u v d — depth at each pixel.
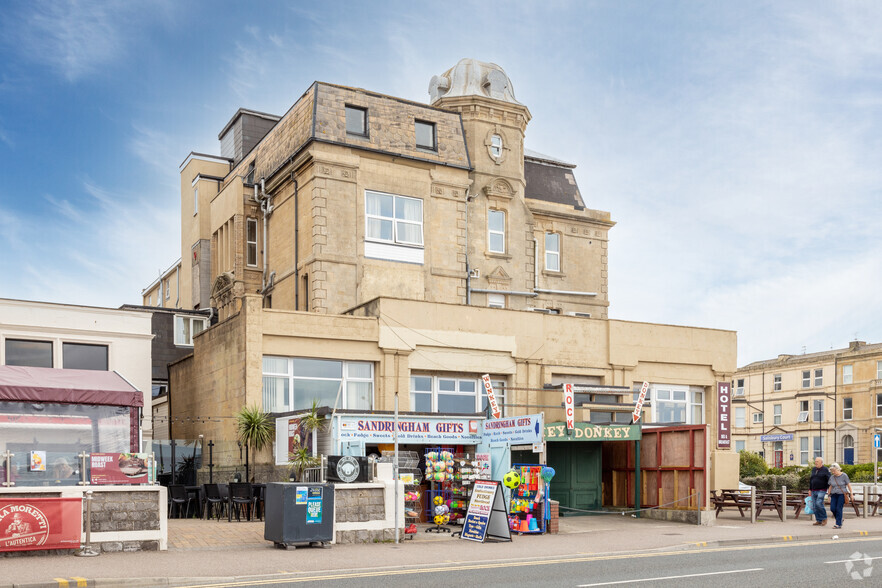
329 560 15.01
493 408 24.12
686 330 32.47
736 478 30.50
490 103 34.47
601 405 26.27
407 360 27.08
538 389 27.95
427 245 31.67
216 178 40.19
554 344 29.64
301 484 16.92
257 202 34.56
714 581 12.63
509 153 34.91
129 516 16.06
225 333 26.62
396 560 15.17
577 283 37.69
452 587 12.12
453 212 32.53
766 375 73.81
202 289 39.03
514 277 34.25
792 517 25.34
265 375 25.16
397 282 30.70
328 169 29.92
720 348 33.16
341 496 17.84
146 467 16.61
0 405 18.89
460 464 21.78
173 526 20.08
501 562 15.18
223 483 25.22
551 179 39.31
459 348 27.91
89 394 19.17
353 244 29.98
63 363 26.11
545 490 20.48
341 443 21.20
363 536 17.94
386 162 31.12
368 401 26.75
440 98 34.41
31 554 15.01
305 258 30.05
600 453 26.42
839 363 67.62
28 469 15.70
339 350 26.16
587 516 25.20
